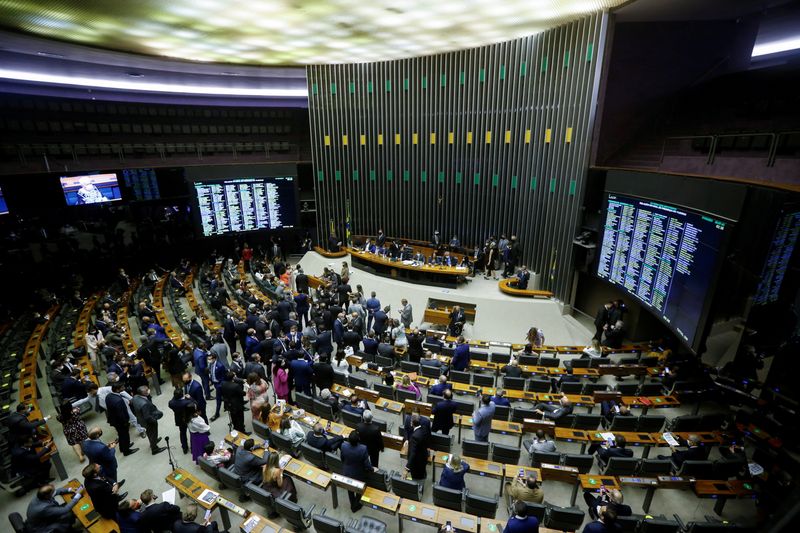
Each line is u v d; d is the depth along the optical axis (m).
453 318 13.50
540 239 16.52
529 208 16.95
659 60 14.02
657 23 13.71
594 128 13.73
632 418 8.07
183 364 10.19
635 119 14.39
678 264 9.26
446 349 11.41
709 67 14.25
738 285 7.54
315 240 23.64
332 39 15.25
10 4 10.10
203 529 5.39
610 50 13.09
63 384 9.14
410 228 21.16
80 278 18.31
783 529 1.14
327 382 9.12
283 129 24.42
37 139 16.98
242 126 23.30
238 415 8.36
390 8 11.98
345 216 22.30
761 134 8.55
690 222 8.84
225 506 6.18
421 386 10.01
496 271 18.16
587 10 12.66
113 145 18.66
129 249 20.11
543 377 10.32
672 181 9.50
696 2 11.48
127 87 20.41
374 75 20.03
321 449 7.20
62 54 15.12
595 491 6.75
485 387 9.40
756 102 11.45
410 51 17.73
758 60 15.62
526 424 7.85
